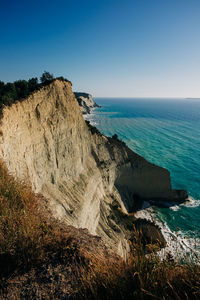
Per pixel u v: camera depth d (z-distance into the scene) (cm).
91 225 2780
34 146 2164
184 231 3572
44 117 2481
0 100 1867
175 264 364
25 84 2369
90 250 536
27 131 2062
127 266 380
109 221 3244
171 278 344
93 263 442
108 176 4144
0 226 501
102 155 4169
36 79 2756
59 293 390
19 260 452
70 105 3180
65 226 675
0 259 455
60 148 2741
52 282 417
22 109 2052
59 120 2781
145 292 315
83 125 3644
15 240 477
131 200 4594
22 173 1692
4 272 435
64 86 3172
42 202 875
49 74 2986
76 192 2784
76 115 3362
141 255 376
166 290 331
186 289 329
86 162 3594
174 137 11269
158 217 4062
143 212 4244
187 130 13588
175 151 8512
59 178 2666
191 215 4150
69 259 482
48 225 599
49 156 2448
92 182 3412
